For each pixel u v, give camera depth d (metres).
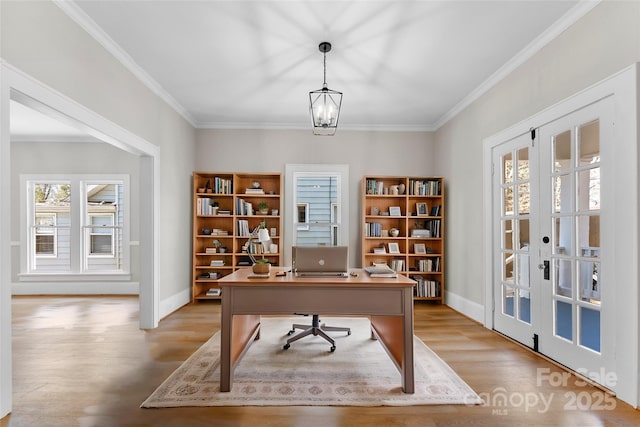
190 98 4.60
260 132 5.75
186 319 4.34
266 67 3.68
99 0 2.56
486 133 4.08
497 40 3.13
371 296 2.48
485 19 2.81
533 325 3.24
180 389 2.44
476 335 3.71
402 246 5.64
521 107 3.40
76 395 2.37
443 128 5.43
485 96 4.10
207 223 5.61
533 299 3.24
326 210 5.87
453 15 2.75
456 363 2.93
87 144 6.11
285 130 5.77
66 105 2.60
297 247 2.76
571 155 2.77
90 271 6.13
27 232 6.07
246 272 3.00
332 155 5.79
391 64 3.59
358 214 5.77
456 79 3.96
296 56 3.43
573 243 2.75
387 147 5.82
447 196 5.30
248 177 5.72
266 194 5.56
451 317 4.50
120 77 3.36
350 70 3.74
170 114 4.64
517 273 3.52
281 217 5.50
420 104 4.80
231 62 3.56
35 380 2.59
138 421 2.06
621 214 2.29
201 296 5.25
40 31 2.36
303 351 3.20
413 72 3.78
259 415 2.13
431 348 3.30
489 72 3.78
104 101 3.10
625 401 2.27
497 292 3.86
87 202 6.18
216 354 3.11
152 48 3.27
